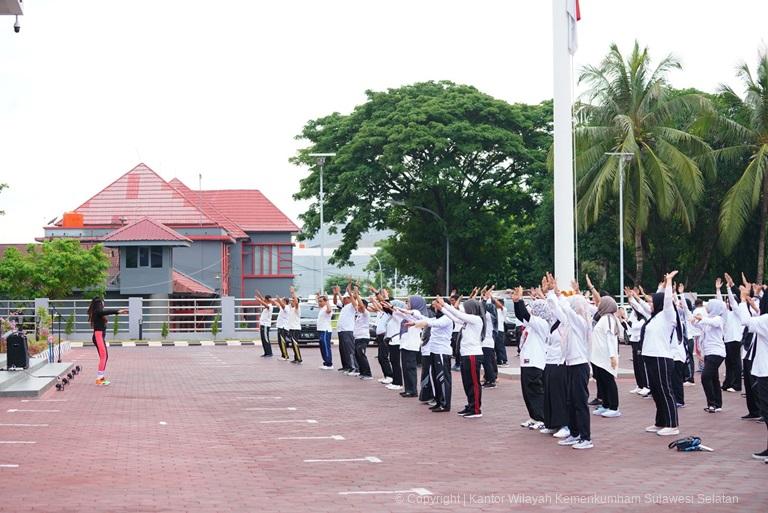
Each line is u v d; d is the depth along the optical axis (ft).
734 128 149.18
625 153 139.74
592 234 165.89
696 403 61.26
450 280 189.06
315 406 61.00
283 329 107.86
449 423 52.01
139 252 169.48
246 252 227.81
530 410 49.57
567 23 71.26
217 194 234.99
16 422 52.13
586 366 42.70
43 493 32.09
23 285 161.99
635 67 150.00
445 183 169.48
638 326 64.59
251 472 36.55
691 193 143.54
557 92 71.31
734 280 165.89
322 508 29.55
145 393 69.36
